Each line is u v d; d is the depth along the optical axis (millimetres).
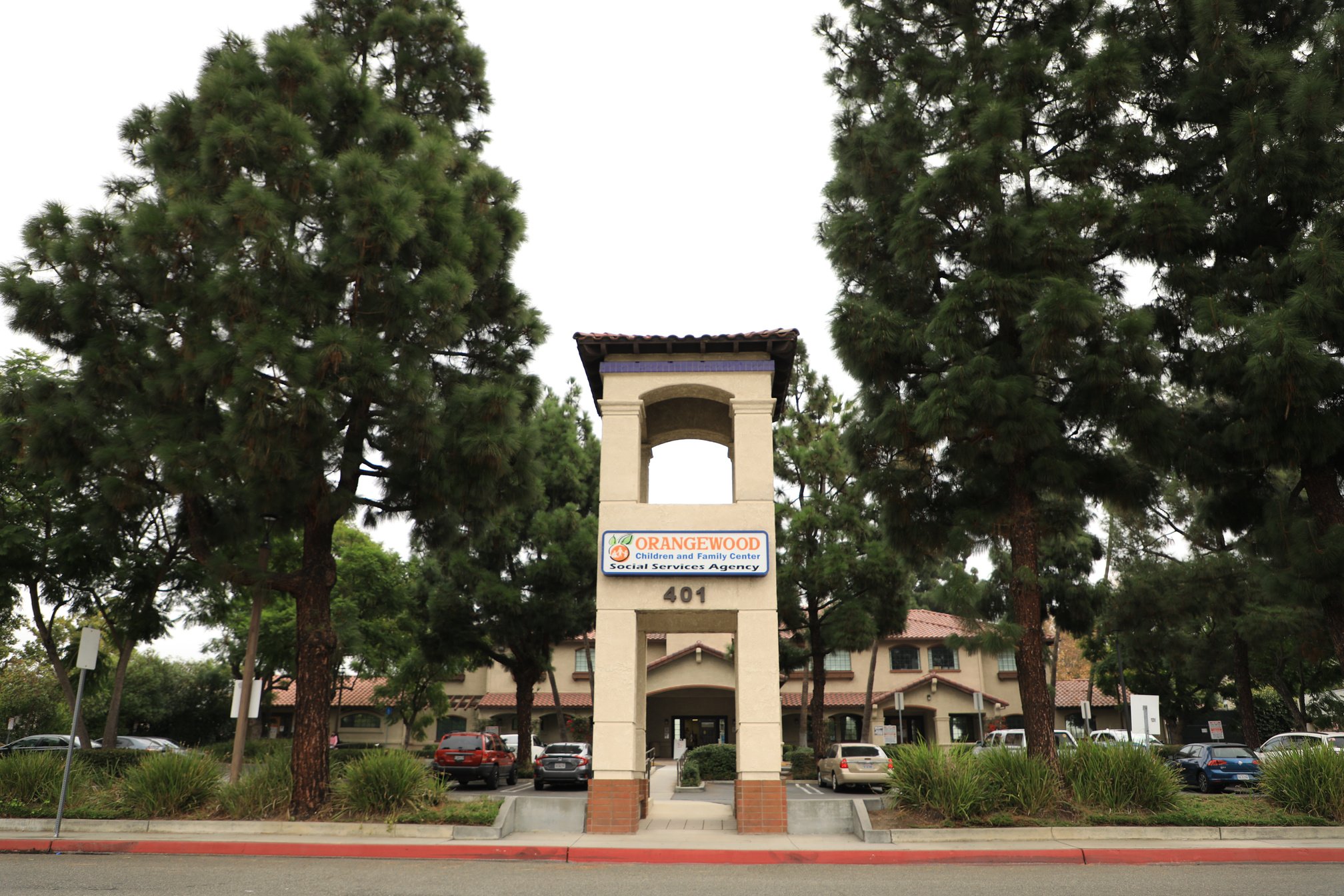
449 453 14852
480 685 47719
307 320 13836
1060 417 16625
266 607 35688
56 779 14594
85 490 22953
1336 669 34656
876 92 18922
